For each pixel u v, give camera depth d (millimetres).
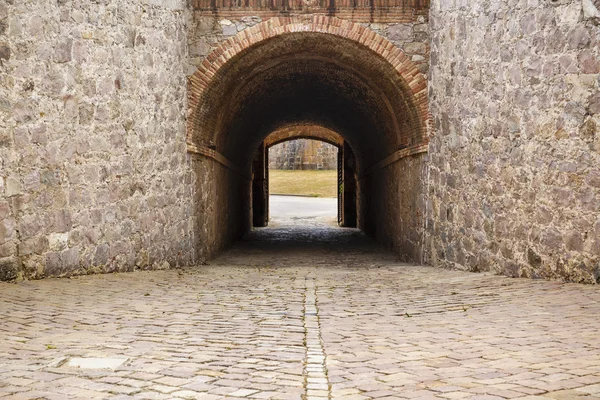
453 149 11062
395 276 10633
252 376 4234
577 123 8383
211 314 6820
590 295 7316
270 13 12336
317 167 53938
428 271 11125
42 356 4691
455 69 10898
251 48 12570
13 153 8344
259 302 7750
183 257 12188
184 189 12195
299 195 44062
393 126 15062
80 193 9320
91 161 9516
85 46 9422
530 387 3852
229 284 9539
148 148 10797
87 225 9445
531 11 8969
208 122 13492
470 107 10414
